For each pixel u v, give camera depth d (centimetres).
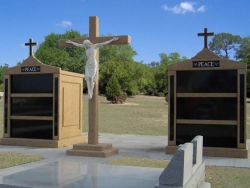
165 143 1446
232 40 8362
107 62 6297
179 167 476
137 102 4834
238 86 1114
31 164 946
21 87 1375
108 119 2508
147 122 2372
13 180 575
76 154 1108
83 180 580
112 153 1128
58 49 6900
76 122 1455
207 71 1152
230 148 1116
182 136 1170
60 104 1319
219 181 778
